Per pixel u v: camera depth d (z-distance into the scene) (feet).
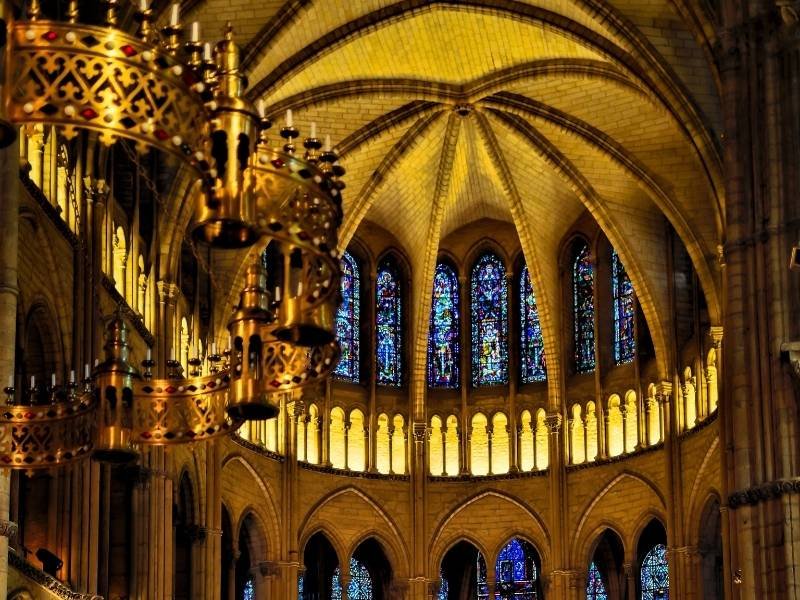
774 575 112.06
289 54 150.82
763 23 121.29
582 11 146.51
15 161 89.66
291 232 63.16
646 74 147.33
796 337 115.34
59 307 112.88
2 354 86.48
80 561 113.09
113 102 52.42
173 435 74.02
